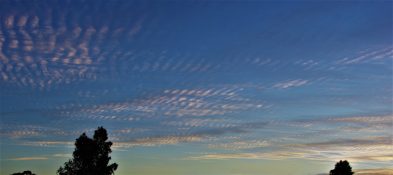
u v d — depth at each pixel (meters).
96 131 72.06
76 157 71.38
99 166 71.25
